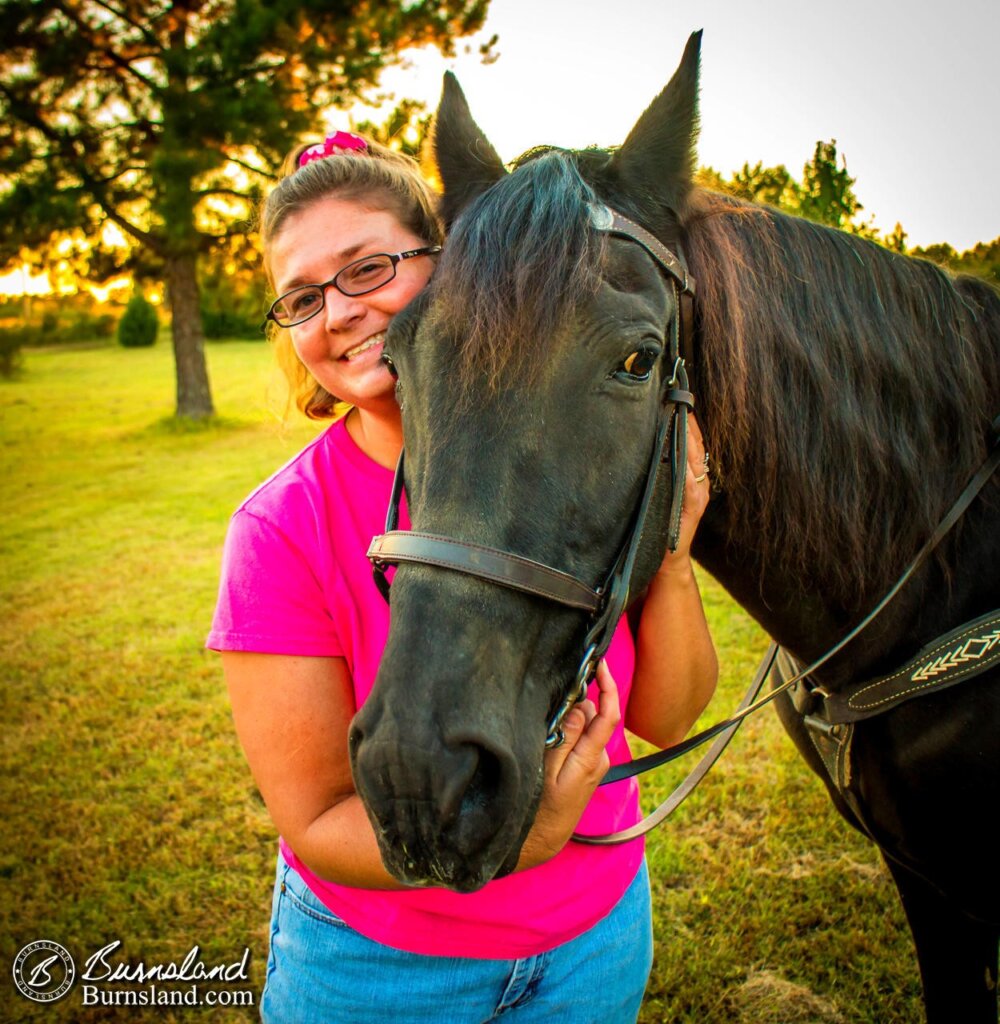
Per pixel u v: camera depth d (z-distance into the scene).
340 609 1.20
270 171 12.23
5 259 12.65
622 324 1.10
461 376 1.07
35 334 34.16
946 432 1.48
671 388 1.22
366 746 0.94
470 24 12.50
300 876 1.30
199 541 7.09
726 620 4.72
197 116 11.32
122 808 3.32
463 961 1.24
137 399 17.73
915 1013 2.20
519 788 0.97
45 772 3.62
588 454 1.09
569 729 1.11
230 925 2.71
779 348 1.36
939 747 1.48
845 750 1.61
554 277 1.08
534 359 1.05
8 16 11.12
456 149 1.43
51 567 6.58
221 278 14.31
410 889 1.19
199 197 11.89
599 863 1.33
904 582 1.45
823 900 2.56
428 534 1.04
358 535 1.24
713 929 2.51
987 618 1.43
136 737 3.85
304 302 1.29
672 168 1.34
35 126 11.95
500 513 1.04
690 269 1.34
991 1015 1.81
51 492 9.45
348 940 1.25
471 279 1.09
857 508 1.40
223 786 3.44
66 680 4.50
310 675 1.19
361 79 12.03
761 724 3.57
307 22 11.68
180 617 5.35
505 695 1.00
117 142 12.39
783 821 2.92
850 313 1.42
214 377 19.62
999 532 1.50
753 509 1.42
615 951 1.36
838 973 2.33
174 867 2.98
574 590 1.07
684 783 1.55
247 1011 2.42
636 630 1.46
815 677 1.65
